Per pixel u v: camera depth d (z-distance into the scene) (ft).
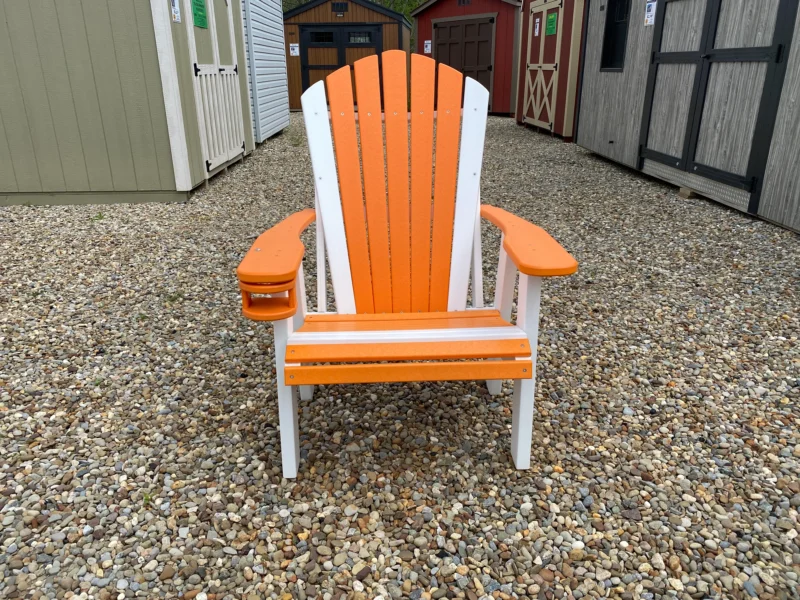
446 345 5.71
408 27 59.82
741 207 15.53
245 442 6.82
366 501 5.86
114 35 16.52
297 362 5.78
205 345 9.12
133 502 5.87
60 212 17.12
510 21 45.50
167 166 17.95
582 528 5.55
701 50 17.04
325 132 7.04
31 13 16.19
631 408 7.47
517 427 6.19
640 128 21.15
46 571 5.05
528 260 5.41
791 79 13.44
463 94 7.20
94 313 10.27
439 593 4.85
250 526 5.57
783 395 7.68
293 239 6.05
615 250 13.66
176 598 4.82
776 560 5.16
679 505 5.81
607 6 23.84
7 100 16.89
